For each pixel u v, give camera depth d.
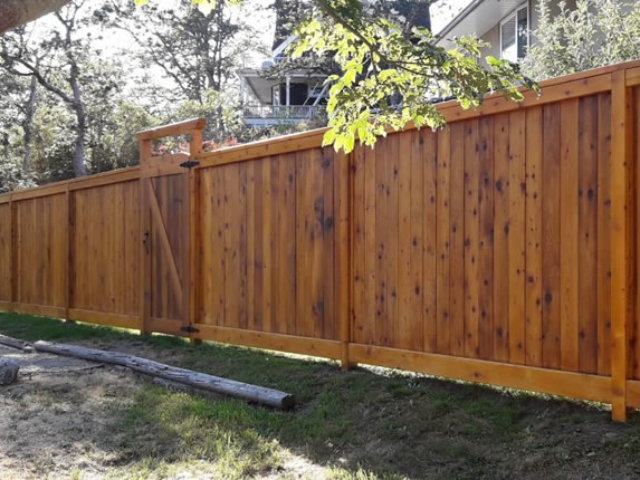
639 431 3.57
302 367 5.67
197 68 32.56
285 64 24.75
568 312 4.04
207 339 6.89
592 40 9.41
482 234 4.52
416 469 3.59
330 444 4.02
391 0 21.45
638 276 3.73
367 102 3.55
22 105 27.61
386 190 5.15
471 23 16.25
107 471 3.72
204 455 3.92
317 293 5.73
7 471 3.68
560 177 4.10
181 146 12.05
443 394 4.56
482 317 4.51
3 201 10.72
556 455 3.46
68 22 24.25
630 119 3.78
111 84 24.27
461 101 3.47
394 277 5.09
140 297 7.94
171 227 7.40
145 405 4.90
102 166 24.64
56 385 5.53
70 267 9.24
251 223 6.42
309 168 5.82
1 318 10.12
